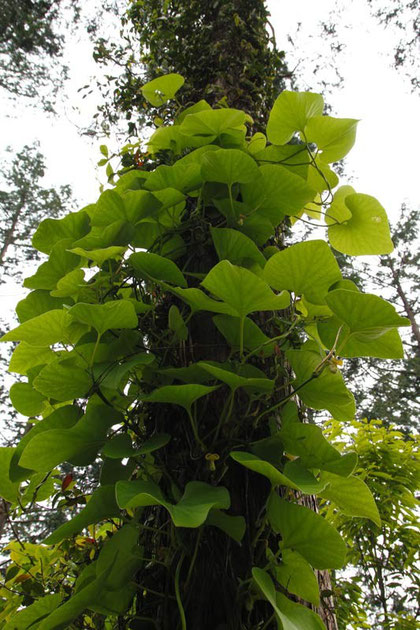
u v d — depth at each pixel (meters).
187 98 1.85
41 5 6.67
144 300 1.15
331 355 0.92
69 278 1.04
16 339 1.02
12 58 7.52
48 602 0.97
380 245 1.37
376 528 2.52
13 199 12.29
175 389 0.86
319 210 1.49
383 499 2.61
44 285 1.20
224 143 1.33
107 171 1.63
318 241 0.92
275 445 0.92
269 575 0.83
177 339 1.03
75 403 1.07
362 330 0.89
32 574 1.26
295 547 0.83
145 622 0.86
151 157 1.56
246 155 1.12
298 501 1.01
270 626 0.82
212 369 0.85
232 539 0.88
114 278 1.11
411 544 2.50
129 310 0.94
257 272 1.08
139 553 0.88
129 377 1.07
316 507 1.11
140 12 2.91
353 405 1.00
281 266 0.97
